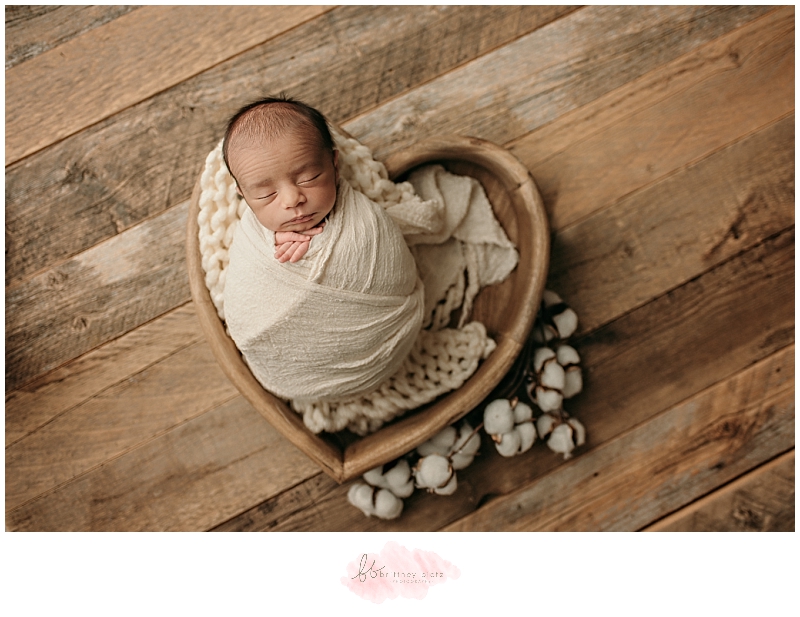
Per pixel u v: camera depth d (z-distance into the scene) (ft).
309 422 2.98
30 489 3.55
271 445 3.56
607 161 3.52
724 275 3.52
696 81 3.52
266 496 3.56
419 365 3.15
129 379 3.54
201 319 2.90
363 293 2.51
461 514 3.54
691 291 3.52
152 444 3.55
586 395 3.55
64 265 3.52
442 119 3.53
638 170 3.52
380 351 2.65
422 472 3.12
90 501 3.56
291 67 3.53
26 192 3.52
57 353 3.54
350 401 3.05
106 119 3.52
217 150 2.88
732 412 3.53
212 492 3.56
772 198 3.51
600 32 3.52
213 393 3.54
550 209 3.52
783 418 3.52
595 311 3.53
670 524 3.52
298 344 2.57
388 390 3.09
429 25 3.52
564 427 3.28
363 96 3.53
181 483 3.56
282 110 2.38
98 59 3.52
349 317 2.52
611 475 3.55
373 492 3.31
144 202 3.52
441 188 3.20
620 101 3.52
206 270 2.92
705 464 3.54
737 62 3.51
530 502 3.55
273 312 2.52
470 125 3.52
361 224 2.50
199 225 2.91
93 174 3.52
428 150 2.98
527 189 2.93
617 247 3.52
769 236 3.52
